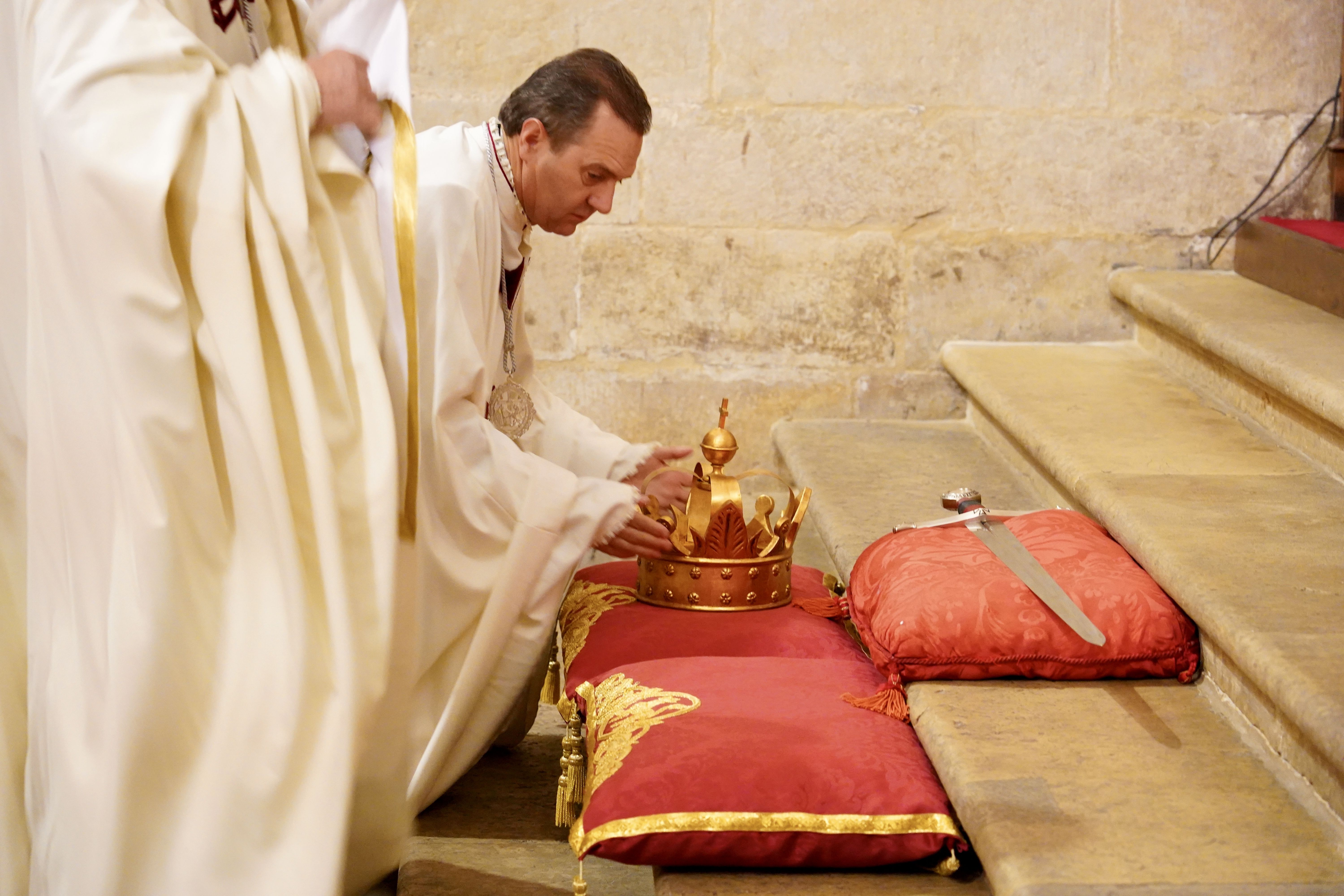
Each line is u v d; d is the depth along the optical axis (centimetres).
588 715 234
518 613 256
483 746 261
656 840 191
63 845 207
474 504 251
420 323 246
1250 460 310
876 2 418
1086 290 439
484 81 419
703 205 428
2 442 236
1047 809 188
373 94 235
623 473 294
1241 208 435
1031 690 229
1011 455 388
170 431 207
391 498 223
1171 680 235
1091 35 421
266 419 211
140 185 203
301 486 218
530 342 436
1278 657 201
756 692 228
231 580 213
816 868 198
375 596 222
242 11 246
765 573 275
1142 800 192
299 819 207
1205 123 429
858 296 436
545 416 299
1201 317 364
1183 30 422
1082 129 427
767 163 426
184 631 208
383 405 225
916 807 194
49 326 212
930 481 371
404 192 233
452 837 260
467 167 254
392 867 250
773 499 401
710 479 278
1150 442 326
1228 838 182
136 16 212
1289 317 363
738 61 420
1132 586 236
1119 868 173
